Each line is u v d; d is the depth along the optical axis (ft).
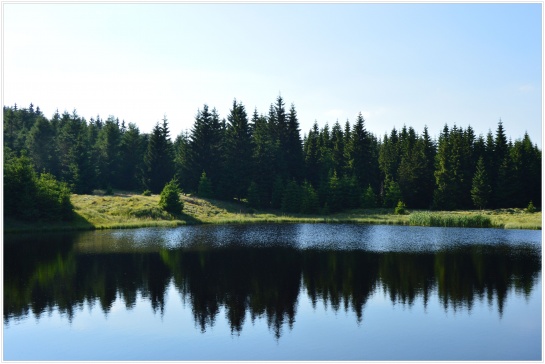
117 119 388.78
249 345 49.73
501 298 67.87
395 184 270.26
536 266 92.12
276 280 79.15
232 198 262.06
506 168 269.44
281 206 251.60
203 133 272.31
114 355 47.11
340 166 308.40
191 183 271.08
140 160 300.20
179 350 48.32
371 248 117.60
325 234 152.05
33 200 155.84
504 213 229.66
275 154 274.57
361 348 48.78
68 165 257.96
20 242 123.34
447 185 269.03
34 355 47.01
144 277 81.20
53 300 66.23
